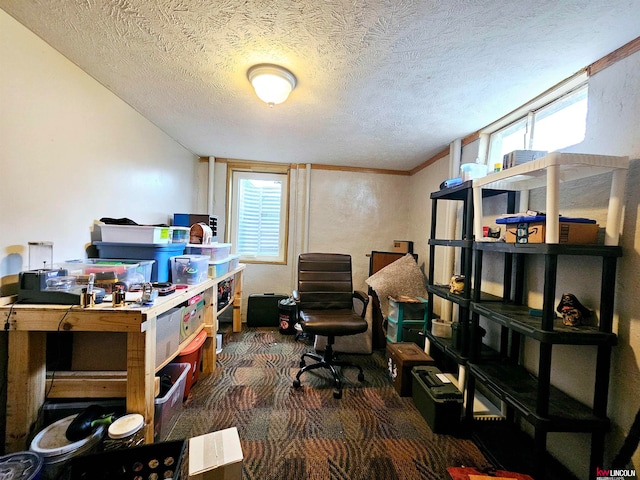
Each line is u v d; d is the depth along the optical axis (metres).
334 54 1.37
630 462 1.11
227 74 1.59
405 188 3.72
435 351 2.18
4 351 1.26
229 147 2.99
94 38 1.31
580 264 1.35
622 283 1.18
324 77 1.57
